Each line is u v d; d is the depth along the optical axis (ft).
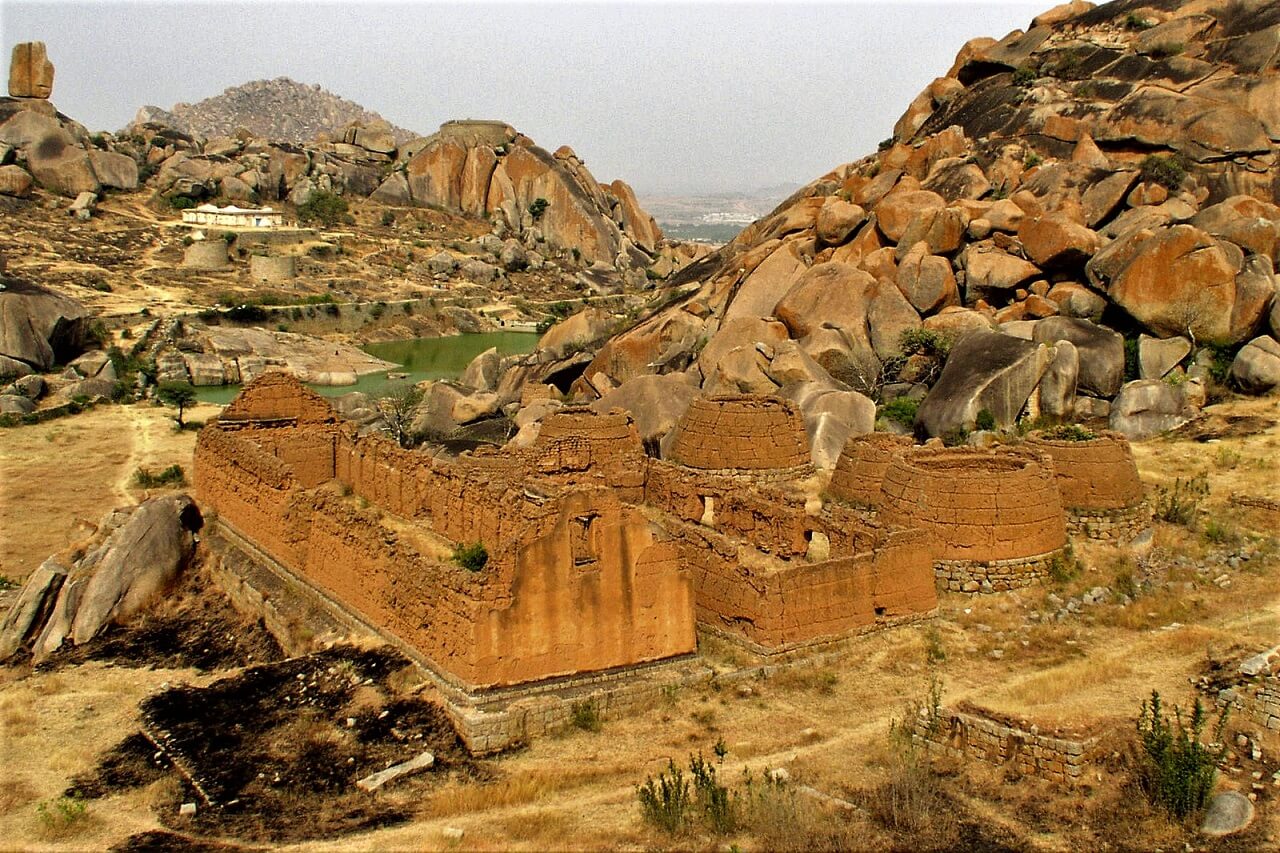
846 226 234.99
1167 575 115.85
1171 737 77.20
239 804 79.97
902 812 74.74
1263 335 181.57
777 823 73.20
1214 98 244.22
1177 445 162.71
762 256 245.04
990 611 108.06
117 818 79.10
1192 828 72.84
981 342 179.93
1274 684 84.48
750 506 114.52
